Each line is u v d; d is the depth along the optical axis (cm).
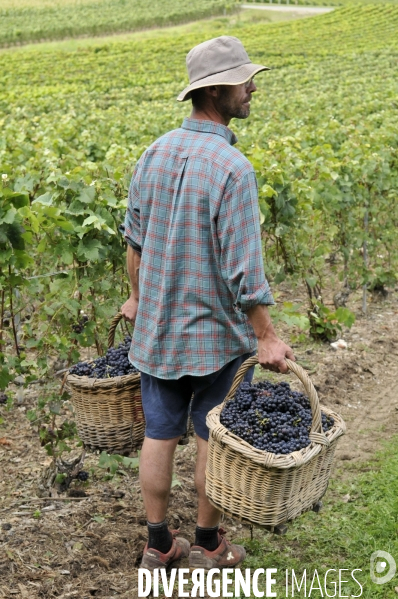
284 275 607
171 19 7400
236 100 310
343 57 4125
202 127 311
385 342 663
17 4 8769
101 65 4425
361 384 585
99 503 401
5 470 444
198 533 341
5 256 378
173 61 4516
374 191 729
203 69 306
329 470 310
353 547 367
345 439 489
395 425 513
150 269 318
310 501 302
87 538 367
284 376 582
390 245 763
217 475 299
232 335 314
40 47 6262
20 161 816
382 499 408
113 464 392
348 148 811
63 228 395
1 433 494
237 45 308
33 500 405
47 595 325
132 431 351
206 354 310
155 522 336
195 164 302
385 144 844
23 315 560
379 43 4944
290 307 557
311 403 293
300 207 604
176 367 314
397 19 6372
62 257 412
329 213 662
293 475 284
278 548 367
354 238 709
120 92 2922
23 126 1235
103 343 456
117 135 1175
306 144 957
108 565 348
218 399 323
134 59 4691
